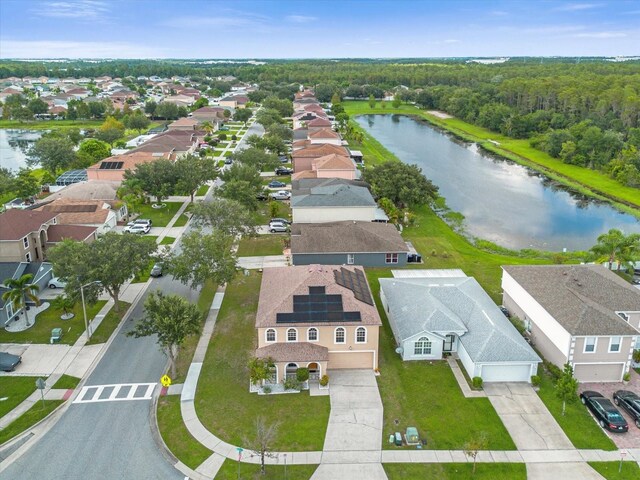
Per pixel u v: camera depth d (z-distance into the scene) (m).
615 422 38.72
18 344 50.12
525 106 194.62
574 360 44.41
